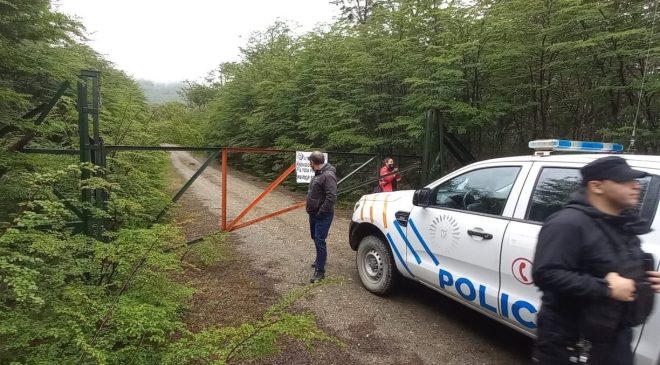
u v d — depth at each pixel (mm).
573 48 7289
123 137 6977
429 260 3955
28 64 4363
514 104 9328
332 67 13203
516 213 3123
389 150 12141
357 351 3553
